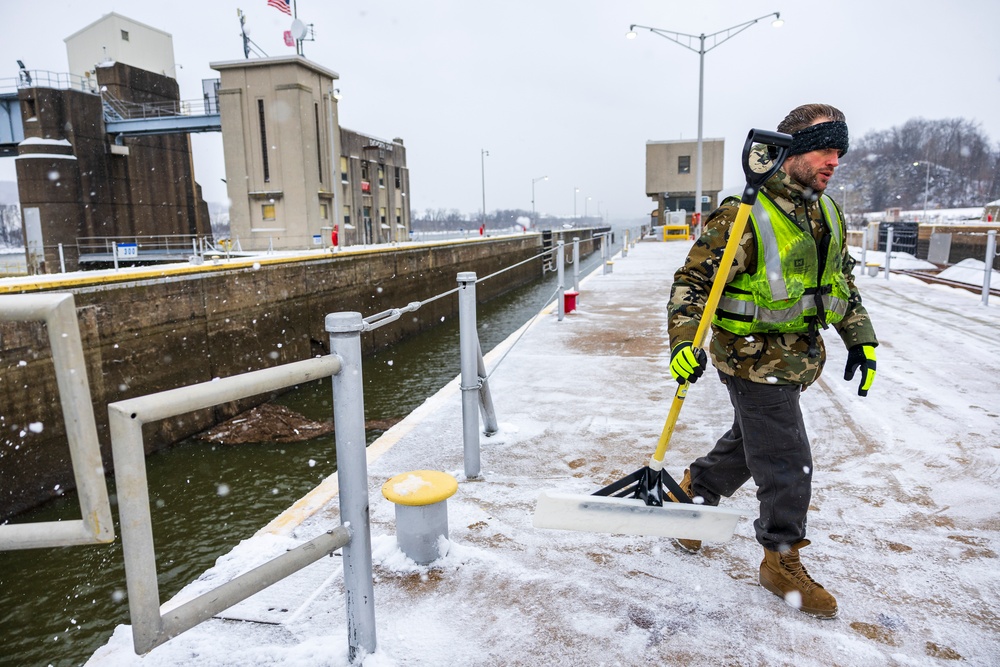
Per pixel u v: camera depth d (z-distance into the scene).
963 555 2.45
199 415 11.23
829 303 1.98
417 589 2.26
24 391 8.79
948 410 4.34
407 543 2.42
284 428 11.24
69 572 6.62
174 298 12.34
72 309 1.10
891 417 4.19
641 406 4.58
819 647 1.91
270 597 2.22
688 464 3.43
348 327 1.62
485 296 33.03
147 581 1.25
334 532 1.69
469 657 1.88
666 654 1.89
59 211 34.75
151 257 34.06
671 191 54.59
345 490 1.73
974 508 2.85
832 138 1.81
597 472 3.35
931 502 2.92
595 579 2.30
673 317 1.93
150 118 37.81
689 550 2.48
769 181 1.90
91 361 10.40
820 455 3.53
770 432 1.98
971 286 11.68
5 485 8.51
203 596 1.36
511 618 2.08
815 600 2.03
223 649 1.92
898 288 11.48
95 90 40.28
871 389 4.89
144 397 1.23
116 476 1.20
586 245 68.50
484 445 3.79
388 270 22.75
